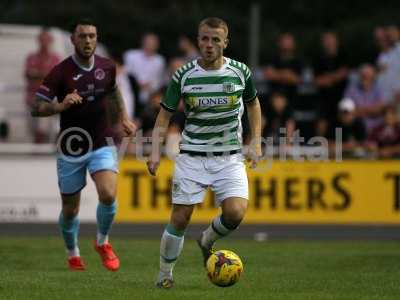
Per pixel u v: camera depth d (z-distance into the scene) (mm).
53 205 41469
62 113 26469
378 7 84750
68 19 75875
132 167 41344
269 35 78188
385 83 47938
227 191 22547
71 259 27297
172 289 22844
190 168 22594
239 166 22719
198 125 22594
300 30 81750
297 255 32156
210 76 22406
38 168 41500
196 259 30141
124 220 41344
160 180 41344
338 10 84750
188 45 48312
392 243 38188
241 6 84688
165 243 22750
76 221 27156
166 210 41406
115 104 27078
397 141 43875
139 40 76125
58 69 26125
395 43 48406
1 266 28234
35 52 49469
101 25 76125
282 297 21828
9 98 48750
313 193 41625
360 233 41562
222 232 23016
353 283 24625
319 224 41625
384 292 23078
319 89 47906
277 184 41531
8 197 41406
